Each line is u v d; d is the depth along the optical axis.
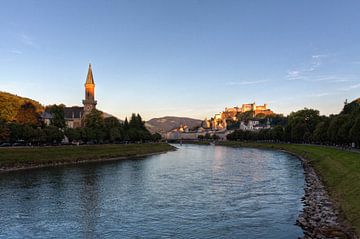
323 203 42.88
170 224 36.56
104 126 168.75
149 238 32.22
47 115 182.88
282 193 52.94
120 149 147.62
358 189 42.81
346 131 117.44
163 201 47.78
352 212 35.56
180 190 56.41
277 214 39.88
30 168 87.06
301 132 182.75
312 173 74.00
